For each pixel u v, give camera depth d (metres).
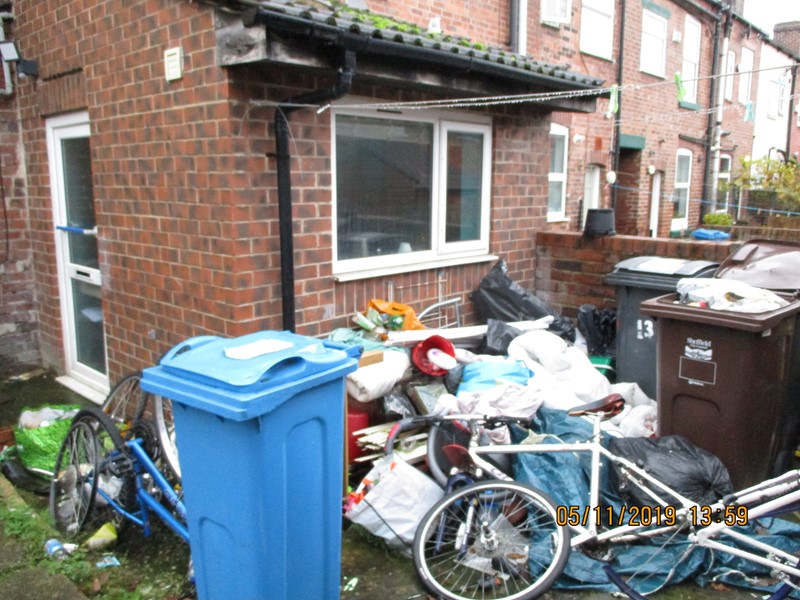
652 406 4.48
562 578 3.19
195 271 4.36
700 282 3.97
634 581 3.16
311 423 2.55
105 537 3.53
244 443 2.36
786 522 3.52
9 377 6.18
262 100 4.05
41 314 6.33
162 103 4.36
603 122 10.65
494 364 4.38
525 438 3.79
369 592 3.16
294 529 2.56
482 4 7.89
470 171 5.70
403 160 5.12
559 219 9.86
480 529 3.20
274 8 3.52
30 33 5.62
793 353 4.04
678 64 12.80
